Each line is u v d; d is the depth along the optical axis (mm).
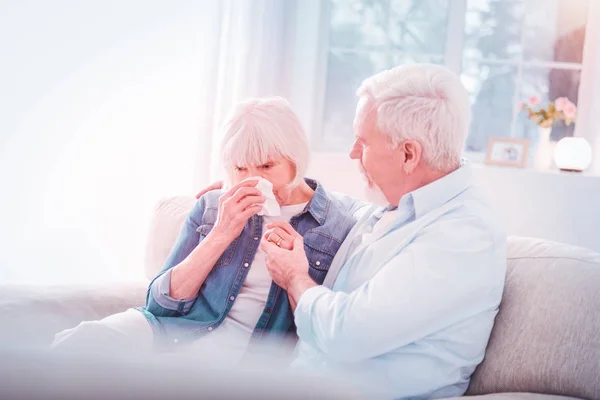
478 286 1251
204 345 1531
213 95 3385
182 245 1646
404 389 1258
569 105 3531
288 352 1506
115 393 369
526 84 3721
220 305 1586
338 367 1288
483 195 1394
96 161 3639
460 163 1405
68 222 3654
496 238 1312
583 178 3408
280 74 3580
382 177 1406
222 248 1546
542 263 1348
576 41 3697
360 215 1689
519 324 1280
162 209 2012
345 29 3697
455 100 1346
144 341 1502
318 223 1627
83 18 3549
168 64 3605
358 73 3725
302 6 3551
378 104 1373
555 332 1225
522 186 3439
